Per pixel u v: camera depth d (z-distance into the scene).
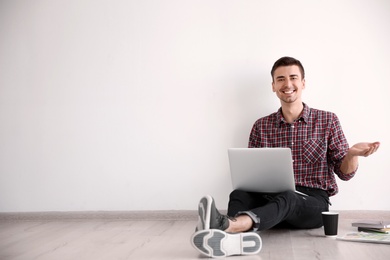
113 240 2.53
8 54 3.48
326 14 3.14
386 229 2.45
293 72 2.85
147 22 3.34
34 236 2.71
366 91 3.11
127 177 3.36
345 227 2.80
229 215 2.52
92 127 3.40
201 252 2.04
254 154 2.49
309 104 3.16
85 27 3.41
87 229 2.94
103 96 3.39
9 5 3.48
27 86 3.46
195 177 3.29
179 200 3.30
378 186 3.09
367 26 3.11
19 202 3.46
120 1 3.37
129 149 3.36
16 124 3.47
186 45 3.30
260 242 2.11
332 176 2.83
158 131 3.33
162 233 2.73
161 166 3.33
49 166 3.44
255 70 3.21
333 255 2.06
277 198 2.34
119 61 3.37
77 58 3.42
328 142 2.83
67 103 3.42
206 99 3.28
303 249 2.20
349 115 3.12
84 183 3.40
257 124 2.99
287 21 3.18
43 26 3.45
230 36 3.25
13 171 3.47
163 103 3.32
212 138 3.27
